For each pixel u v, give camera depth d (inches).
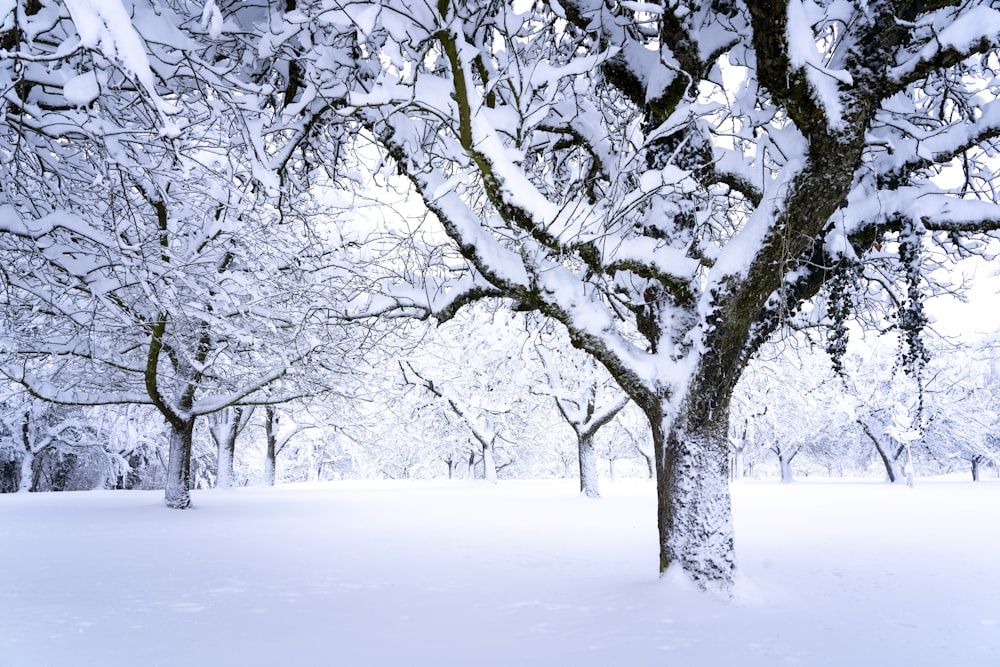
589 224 281.9
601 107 359.9
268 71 336.2
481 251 307.6
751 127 293.6
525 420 1380.4
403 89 256.1
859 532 528.4
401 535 515.8
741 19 289.0
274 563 383.9
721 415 294.8
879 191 307.4
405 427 1425.9
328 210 513.3
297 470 2139.5
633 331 664.4
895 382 1546.5
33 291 346.6
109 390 697.6
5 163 281.6
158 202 409.7
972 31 224.7
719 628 233.9
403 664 192.5
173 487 731.4
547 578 335.9
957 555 408.5
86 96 188.9
